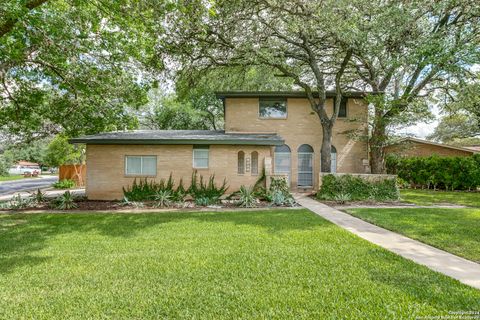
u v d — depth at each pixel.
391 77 16.69
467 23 13.94
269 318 3.26
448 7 13.54
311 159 17.58
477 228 7.59
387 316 3.28
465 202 12.84
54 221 8.93
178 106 28.05
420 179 19.23
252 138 14.05
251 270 4.68
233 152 14.01
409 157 20.69
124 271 4.68
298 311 3.39
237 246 6.06
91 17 9.75
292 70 16.62
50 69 11.49
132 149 13.80
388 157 20.81
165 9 8.67
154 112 30.31
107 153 13.77
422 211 10.30
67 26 9.69
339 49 15.55
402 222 8.39
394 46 14.12
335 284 4.13
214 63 16.02
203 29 11.08
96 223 8.59
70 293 3.92
